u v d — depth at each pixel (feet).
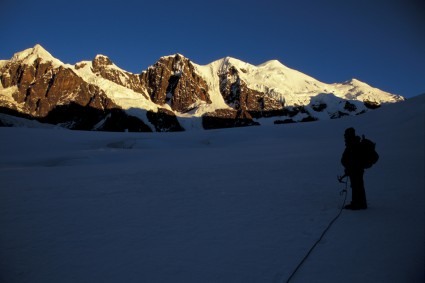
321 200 32.60
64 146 169.99
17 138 172.76
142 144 177.88
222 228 24.44
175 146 185.26
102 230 25.07
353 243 20.71
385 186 37.68
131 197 37.35
